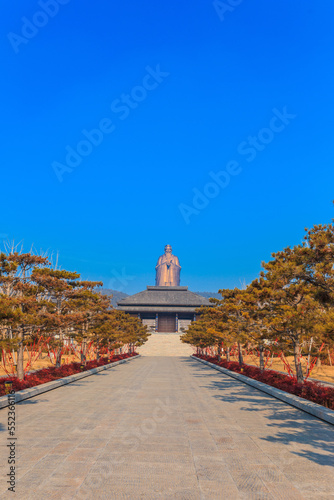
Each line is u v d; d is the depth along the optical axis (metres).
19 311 15.25
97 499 6.16
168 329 135.88
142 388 21.75
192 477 7.18
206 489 6.61
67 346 47.66
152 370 36.94
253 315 25.56
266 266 21.83
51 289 24.61
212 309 35.88
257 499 6.21
